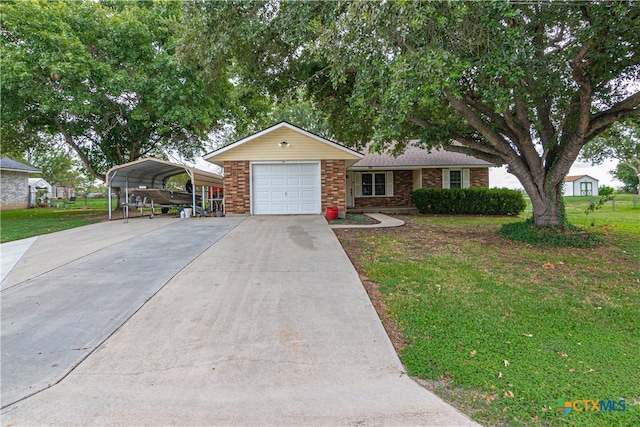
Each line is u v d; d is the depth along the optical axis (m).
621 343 3.19
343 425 2.11
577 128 7.85
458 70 5.40
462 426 2.11
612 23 5.84
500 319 3.69
